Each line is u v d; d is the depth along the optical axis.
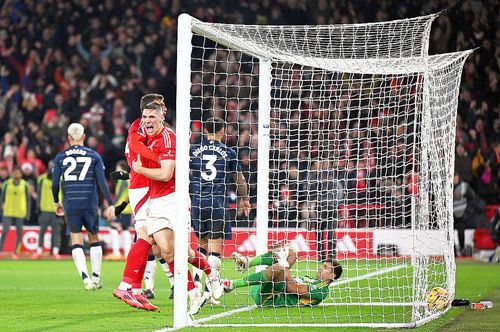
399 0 66.44
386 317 21.53
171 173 20.39
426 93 20.23
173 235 20.98
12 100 63.56
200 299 20.61
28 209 50.72
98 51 66.19
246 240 47.09
